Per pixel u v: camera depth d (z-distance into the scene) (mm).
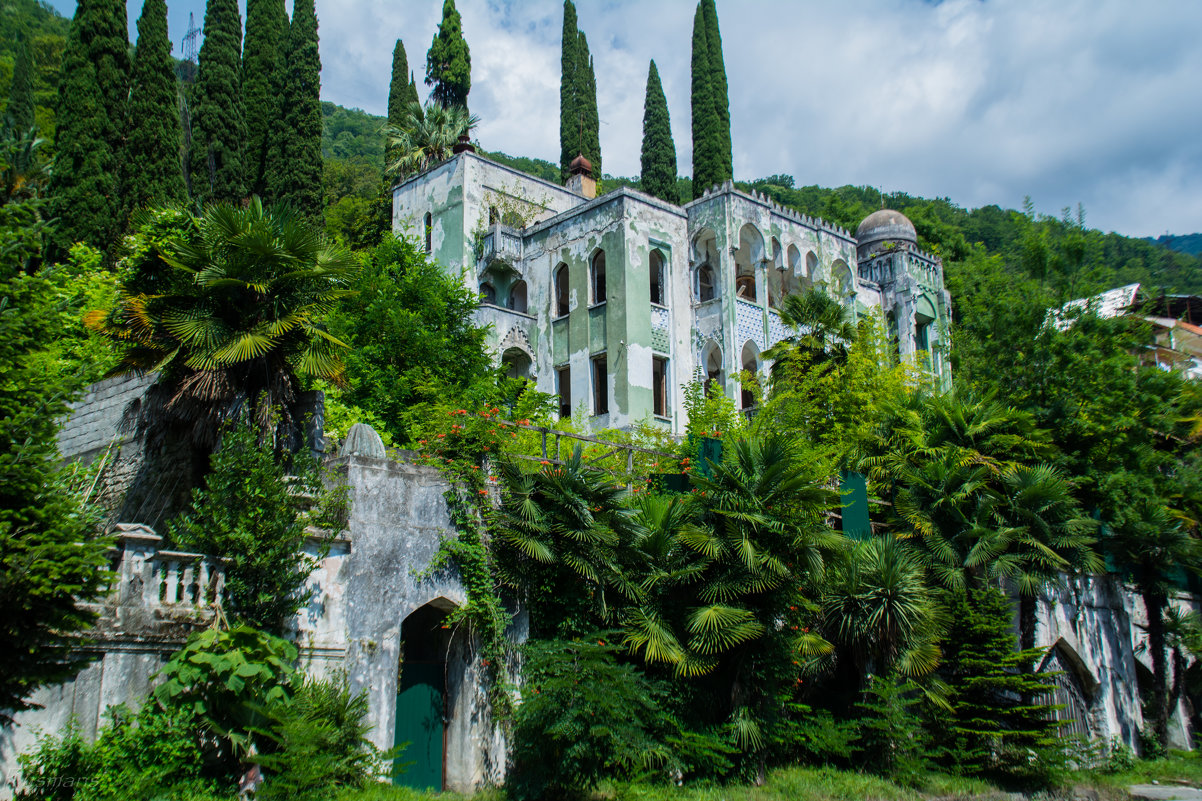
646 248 32500
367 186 68125
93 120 29562
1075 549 21797
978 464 22453
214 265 14297
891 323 39500
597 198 32938
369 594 13930
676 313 33094
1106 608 26859
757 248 34344
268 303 14562
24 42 52906
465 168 35969
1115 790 19938
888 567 18609
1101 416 25719
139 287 15070
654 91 49344
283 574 12312
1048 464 24797
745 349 33406
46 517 10531
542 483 15656
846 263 37656
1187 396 27109
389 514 14477
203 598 12219
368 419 21672
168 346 14320
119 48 30906
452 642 15312
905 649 18422
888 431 23781
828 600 18703
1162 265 63625
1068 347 26625
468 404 17031
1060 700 24281
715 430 20969
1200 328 41219
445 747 15016
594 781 14414
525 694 14594
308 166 39469
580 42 53938
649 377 31453
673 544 16297
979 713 19547
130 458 16359
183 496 15188
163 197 30438
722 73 47469
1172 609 27781
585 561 15258
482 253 35438
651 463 19172
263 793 11211
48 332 11828
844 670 19781
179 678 10922
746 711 16250
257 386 14625
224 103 37969
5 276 11359
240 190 37719
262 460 12633
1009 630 22469
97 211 28812
